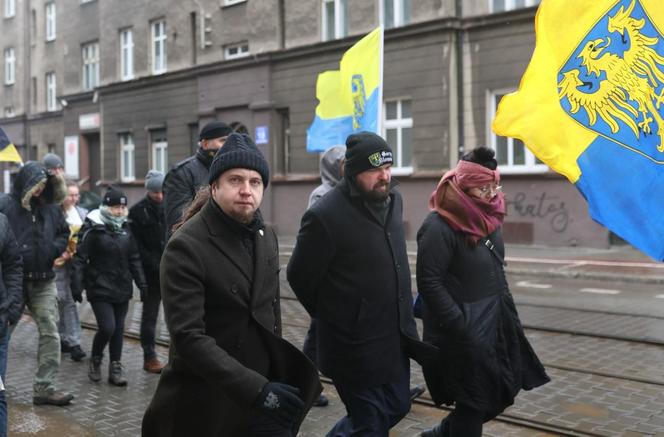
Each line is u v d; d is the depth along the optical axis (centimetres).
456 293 388
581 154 405
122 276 642
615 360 694
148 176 671
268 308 300
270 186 2483
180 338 270
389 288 366
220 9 2653
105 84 3222
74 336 745
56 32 3638
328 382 630
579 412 538
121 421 539
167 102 2892
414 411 551
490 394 388
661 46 414
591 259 1571
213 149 545
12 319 482
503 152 1944
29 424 531
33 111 3953
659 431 494
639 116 411
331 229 361
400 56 2095
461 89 1995
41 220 577
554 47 409
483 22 1933
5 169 4062
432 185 2034
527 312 970
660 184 409
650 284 1254
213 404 285
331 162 571
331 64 2300
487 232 388
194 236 281
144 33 3011
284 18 2448
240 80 2567
